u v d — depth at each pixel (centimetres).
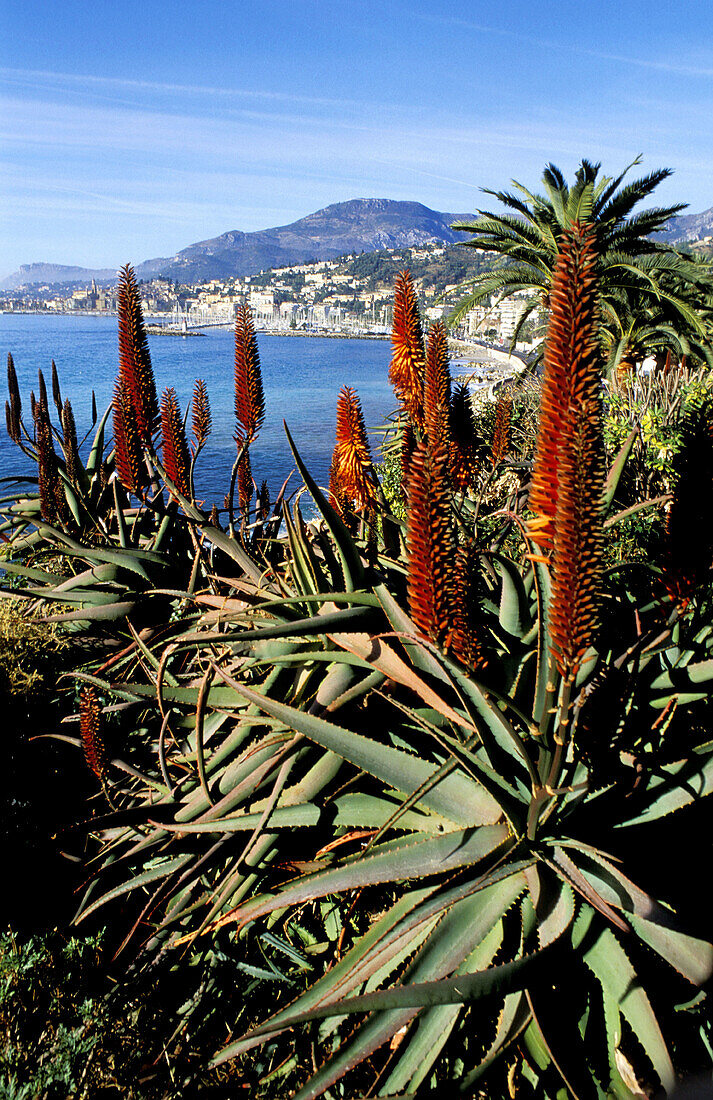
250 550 514
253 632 301
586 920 275
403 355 529
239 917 291
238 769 343
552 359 206
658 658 357
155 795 395
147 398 518
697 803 309
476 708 288
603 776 286
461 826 294
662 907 245
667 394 1020
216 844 324
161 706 349
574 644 217
